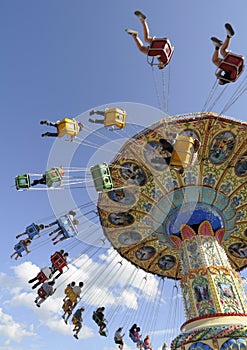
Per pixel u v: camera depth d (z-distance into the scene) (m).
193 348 10.05
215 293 11.16
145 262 16.56
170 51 9.07
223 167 13.11
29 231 11.82
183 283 12.31
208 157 12.85
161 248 15.65
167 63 9.16
